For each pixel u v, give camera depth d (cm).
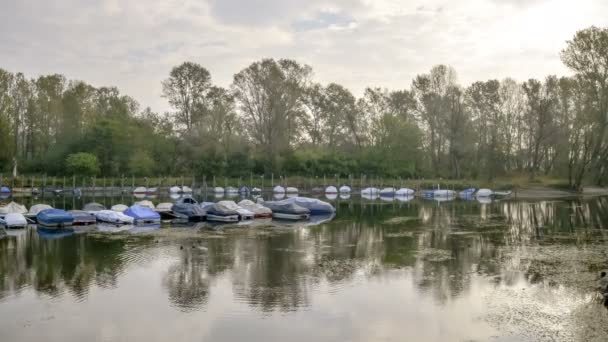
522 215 4384
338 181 8975
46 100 9838
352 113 10794
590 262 2192
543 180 8544
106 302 1625
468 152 9375
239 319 1455
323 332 1349
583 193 7431
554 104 8662
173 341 1295
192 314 1502
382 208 5381
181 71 10038
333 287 1794
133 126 9494
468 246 2662
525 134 9844
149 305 1591
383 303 1597
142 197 7262
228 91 10112
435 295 1680
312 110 11081
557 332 1312
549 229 3362
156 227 3516
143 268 2111
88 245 2697
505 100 10000
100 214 3806
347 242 2819
